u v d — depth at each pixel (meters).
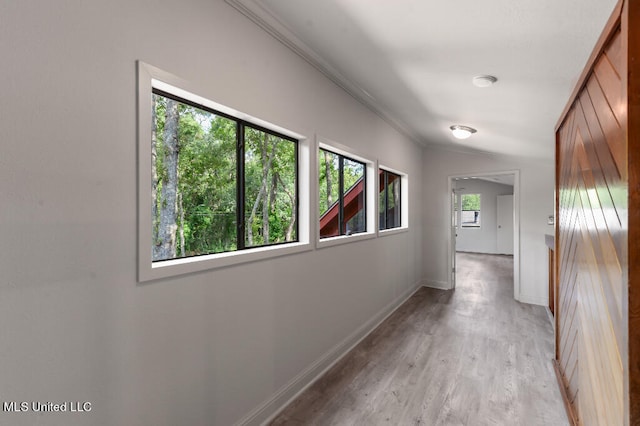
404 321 4.00
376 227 3.82
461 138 4.21
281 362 2.27
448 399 2.35
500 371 2.75
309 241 2.56
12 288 1.05
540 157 4.68
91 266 1.24
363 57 2.46
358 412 2.21
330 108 2.85
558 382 2.41
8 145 1.04
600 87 1.27
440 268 5.69
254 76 2.01
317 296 2.69
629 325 0.82
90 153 1.23
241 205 2.09
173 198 1.73
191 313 1.63
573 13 1.54
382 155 3.99
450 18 1.77
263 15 2.01
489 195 10.69
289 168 2.52
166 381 1.51
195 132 1.84
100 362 1.27
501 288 5.69
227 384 1.84
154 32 1.45
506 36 1.85
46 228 1.12
